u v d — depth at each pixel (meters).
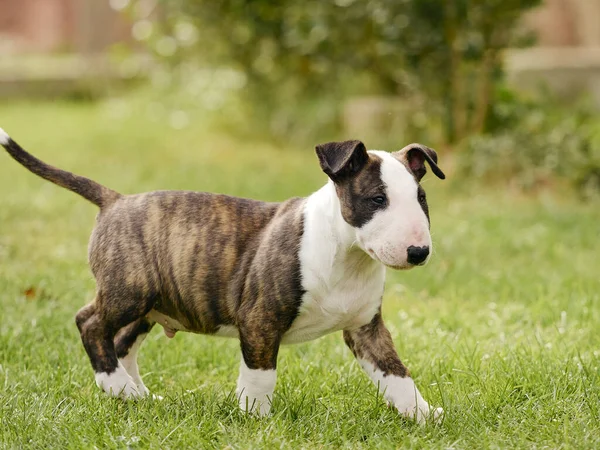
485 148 13.54
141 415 5.73
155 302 6.01
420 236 5.11
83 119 20.39
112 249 5.95
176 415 5.70
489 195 13.04
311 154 16.39
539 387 6.15
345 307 5.65
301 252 5.55
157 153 16.27
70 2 30.12
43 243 10.45
